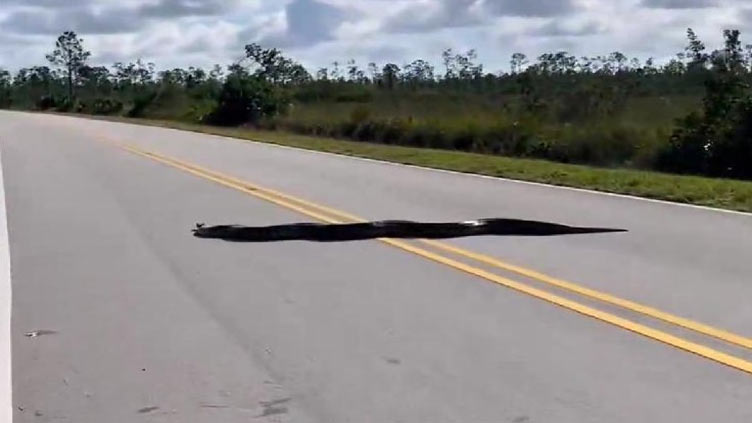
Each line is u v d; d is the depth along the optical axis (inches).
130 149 1326.3
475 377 247.4
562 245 450.9
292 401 232.7
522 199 658.2
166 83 3690.9
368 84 2596.0
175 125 2383.1
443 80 2578.7
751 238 465.4
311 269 400.2
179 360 269.0
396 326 301.1
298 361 265.7
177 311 328.8
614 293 340.2
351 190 726.5
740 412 217.9
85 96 4618.6
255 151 1251.8
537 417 217.6
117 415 224.8
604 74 1669.5
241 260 426.3
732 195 641.6
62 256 448.8
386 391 238.4
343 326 302.8
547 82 1569.9
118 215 598.9
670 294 337.1
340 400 232.5
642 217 553.9
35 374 258.1
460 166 945.5
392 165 983.0
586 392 233.6
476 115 1412.4
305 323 308.0
